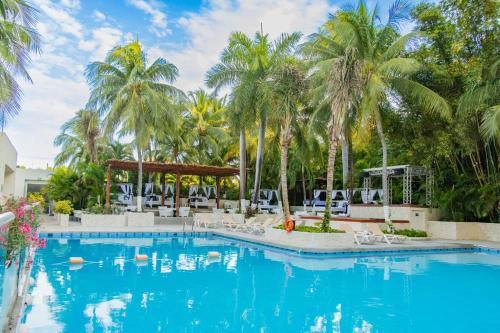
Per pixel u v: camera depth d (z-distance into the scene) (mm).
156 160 32875
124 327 5297
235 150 30406
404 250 13414
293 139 20812
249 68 19859
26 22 10188
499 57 14438
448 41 17141
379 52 16797
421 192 20531
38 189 34219
